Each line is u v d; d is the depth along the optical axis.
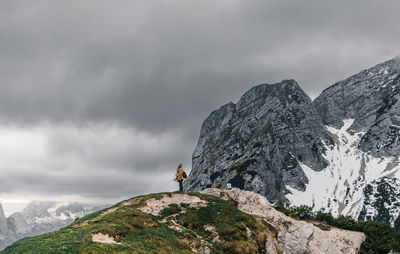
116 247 40.16
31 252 35.44
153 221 54.91
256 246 61.66
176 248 48.34
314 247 77.12
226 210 69.56
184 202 70.44
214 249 54.75
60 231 45.81
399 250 91.38
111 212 56.84
